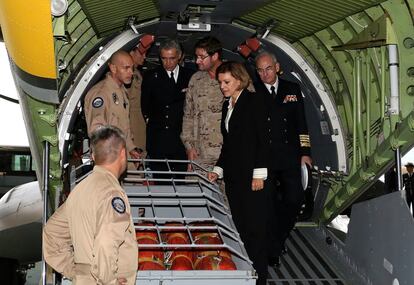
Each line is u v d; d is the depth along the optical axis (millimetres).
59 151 4820
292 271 5613
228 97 4926
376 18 4965
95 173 3459
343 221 6875
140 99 5938
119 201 3352
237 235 4262
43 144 4699
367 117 5328
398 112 4797
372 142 5363
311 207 5723
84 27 5070
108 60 4977
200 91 5344
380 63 5141
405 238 4488
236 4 4969
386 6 4723
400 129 4609
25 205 8656
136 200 4496
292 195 5523
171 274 3773
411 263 4395
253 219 4707
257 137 4684
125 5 4840
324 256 5945
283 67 5746
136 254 3447
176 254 4281
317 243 6145
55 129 4566
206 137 5324
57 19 4145
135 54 5547
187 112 5465
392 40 4770
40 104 4340
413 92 4824
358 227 5375
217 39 5352
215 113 5332
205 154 5316
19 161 14883
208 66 5254
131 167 5199
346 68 5641
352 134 5785
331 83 5918
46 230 3709
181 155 5879
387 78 5066
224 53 6230
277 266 5668
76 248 3371
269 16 5312
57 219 3680
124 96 5031
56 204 5047
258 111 4691
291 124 5551
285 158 5469
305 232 6320
